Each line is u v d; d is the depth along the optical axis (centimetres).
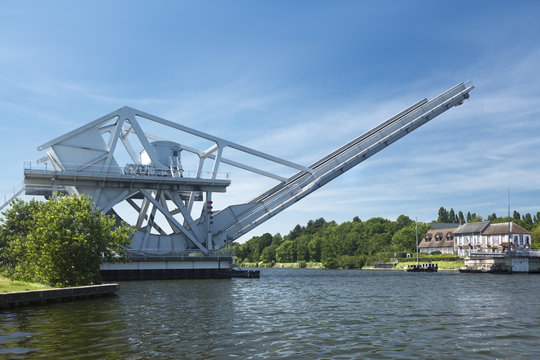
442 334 1426
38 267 2736
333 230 16175
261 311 2052
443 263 8781
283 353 1153
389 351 1179
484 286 3759
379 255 11250
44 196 5706
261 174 5603
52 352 1131
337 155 5753
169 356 1106
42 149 4819
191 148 5741
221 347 1220
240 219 5600
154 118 5231
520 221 11944
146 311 2000
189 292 3181
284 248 16688
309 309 2134
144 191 5247
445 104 5891
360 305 2311
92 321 1658
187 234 5312
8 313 1873
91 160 5025
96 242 2847
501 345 1252
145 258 4953
